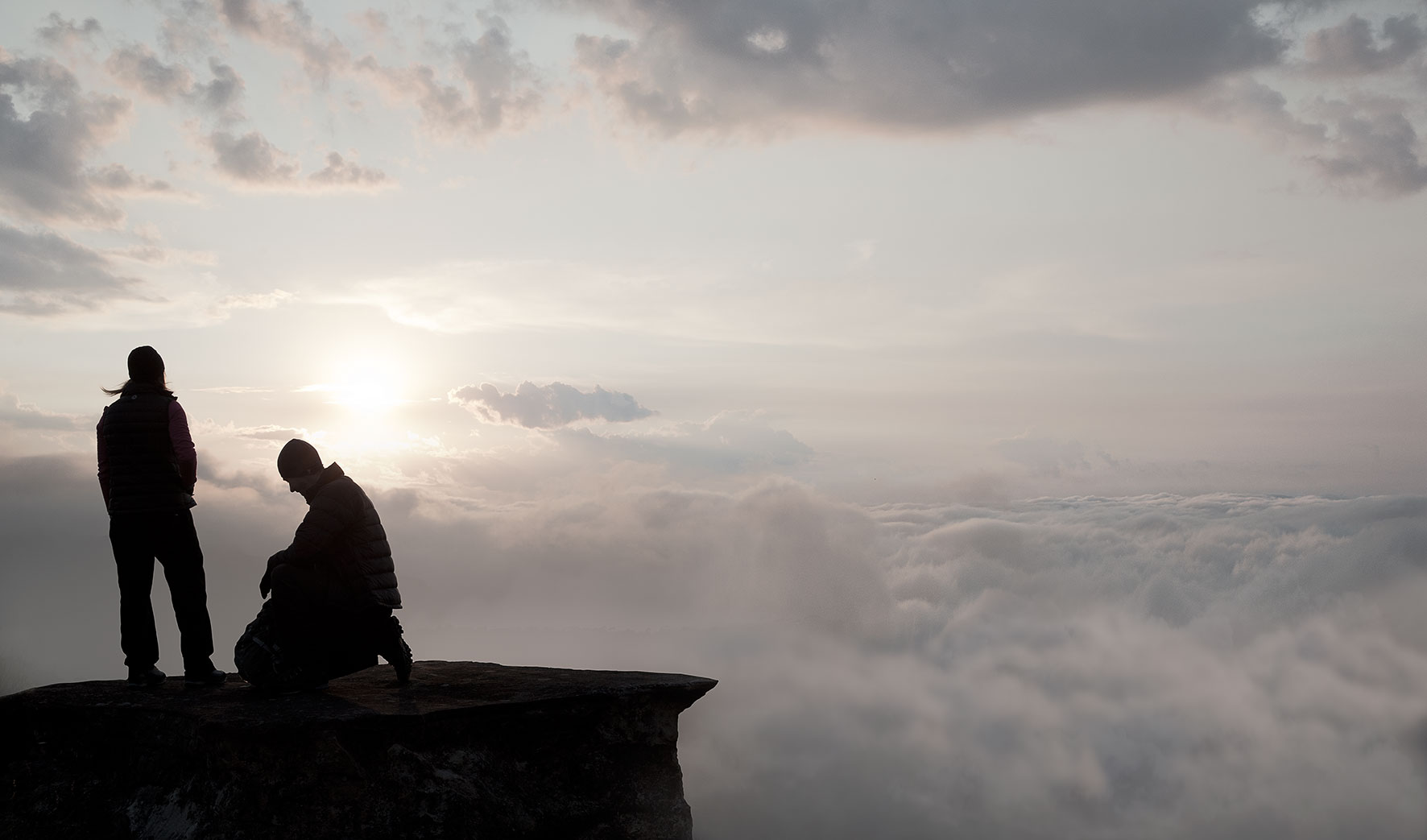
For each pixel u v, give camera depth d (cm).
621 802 668
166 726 568
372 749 557
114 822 561
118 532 623
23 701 608
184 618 640
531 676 737
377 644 644
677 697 720
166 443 628
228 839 517
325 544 596
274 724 525
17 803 580
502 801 598
